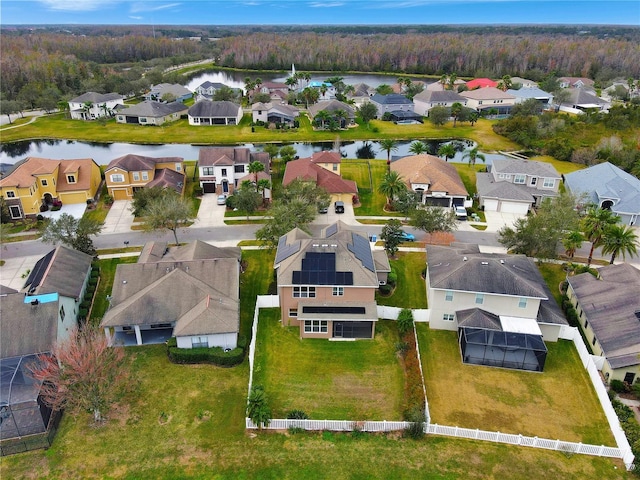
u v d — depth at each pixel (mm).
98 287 51781
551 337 44469
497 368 41188
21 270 54812
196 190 76875
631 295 44562
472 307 44344
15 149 111250
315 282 43812
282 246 49594
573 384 39531
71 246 55500
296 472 31281
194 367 40406
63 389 32688
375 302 45875
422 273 55219
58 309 39938
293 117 127312
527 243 55156
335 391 38375
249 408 33938
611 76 196375
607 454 32781
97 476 30844
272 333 45156
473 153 93125
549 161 99938
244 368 40531
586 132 113750
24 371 35812
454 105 124875
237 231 65125
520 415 36344
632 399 37750
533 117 118938
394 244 57281
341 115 122688
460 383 39406
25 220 66688
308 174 74938
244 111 143750
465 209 70938
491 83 167250
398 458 32375
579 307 47156
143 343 42938
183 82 192375
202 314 41469
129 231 64500
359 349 43312
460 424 35469
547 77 186375
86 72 180750
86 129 124875
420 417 33844
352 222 68312
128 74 184000
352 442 33562
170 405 36469
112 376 35156
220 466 31625
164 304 43219
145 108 129250
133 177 73625
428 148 103000
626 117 117500
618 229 51250
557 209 58031
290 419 34688
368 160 94875
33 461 31844
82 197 72062
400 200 69188
